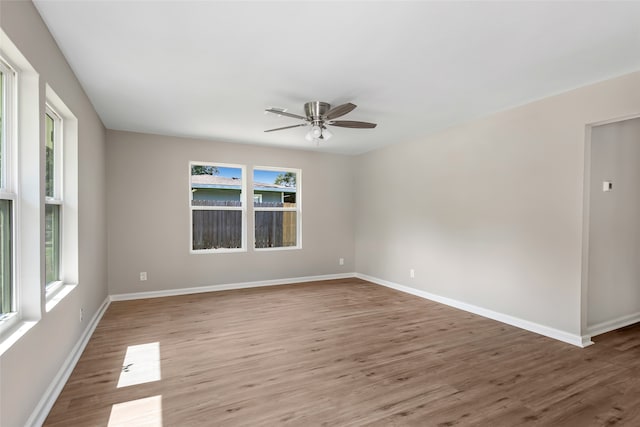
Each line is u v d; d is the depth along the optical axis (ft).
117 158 16.03
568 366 9.14
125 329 12.01
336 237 21.72
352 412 7.02
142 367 9.02
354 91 10.78
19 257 6.43
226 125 14.98
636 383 8.24
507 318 12.73
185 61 8.70
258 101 11.76
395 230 18.69
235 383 8.20
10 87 6.30
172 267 17.21
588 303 11.25
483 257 13.69
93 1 6.19
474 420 6.76
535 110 11.78
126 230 16.22
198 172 18.25
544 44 7.85
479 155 13.84
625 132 12.26
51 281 8.72
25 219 6.52
